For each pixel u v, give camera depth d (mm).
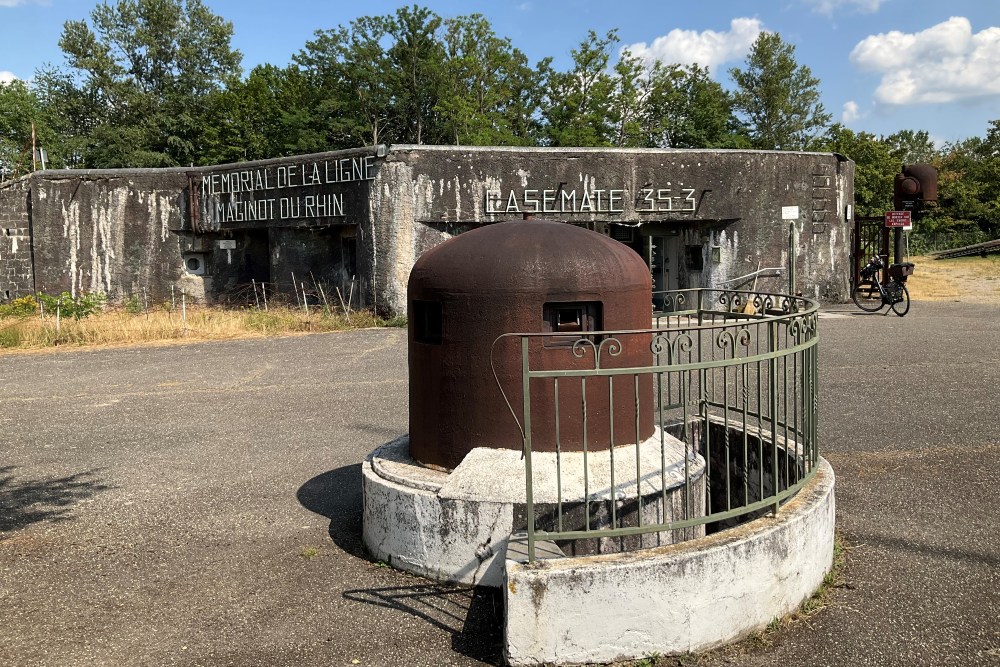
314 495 6062
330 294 18562
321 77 45531
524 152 16953
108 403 9789
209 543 5121
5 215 20844
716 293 18078
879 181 40062
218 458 7211
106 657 3682
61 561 4867
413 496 4430
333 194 17609
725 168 17781
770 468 5227
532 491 3783
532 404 4551
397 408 9047
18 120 43812
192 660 3635
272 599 4246
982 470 6086
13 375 11984
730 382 9641
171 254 20422
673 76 42625
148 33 46594
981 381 9336
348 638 3789
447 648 3670
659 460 4578
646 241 19750
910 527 4996
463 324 4602
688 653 3533
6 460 7301
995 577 4242
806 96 50531
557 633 3445
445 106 42188
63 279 20297
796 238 18406
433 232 16953
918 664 3424
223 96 43688
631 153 17312
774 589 3760
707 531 5973
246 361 12664
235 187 19453
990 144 59125
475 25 45406
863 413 8008
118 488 6375
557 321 4586
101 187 20203
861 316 16281
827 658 3484
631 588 3451
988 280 23750
